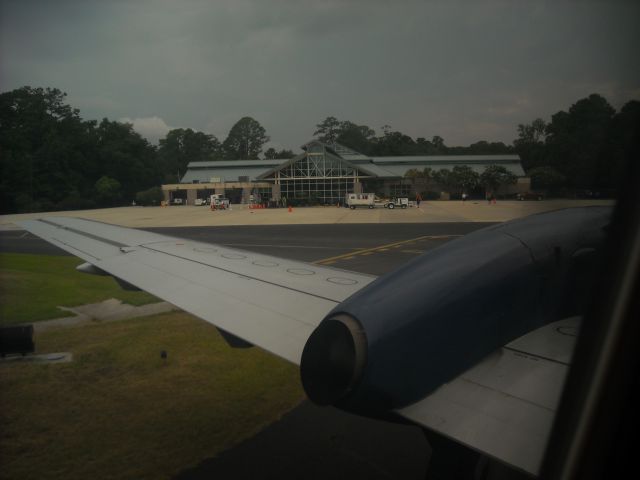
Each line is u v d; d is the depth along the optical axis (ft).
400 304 8.49
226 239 92.02
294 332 12.93
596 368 6.43
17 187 248.32
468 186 248.73
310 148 226.99
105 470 15.94
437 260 9.20
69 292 41.65
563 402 6.70
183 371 24.43
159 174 345.31
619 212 6.20
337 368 8.16
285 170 228.02
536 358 8.11
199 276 18.81
